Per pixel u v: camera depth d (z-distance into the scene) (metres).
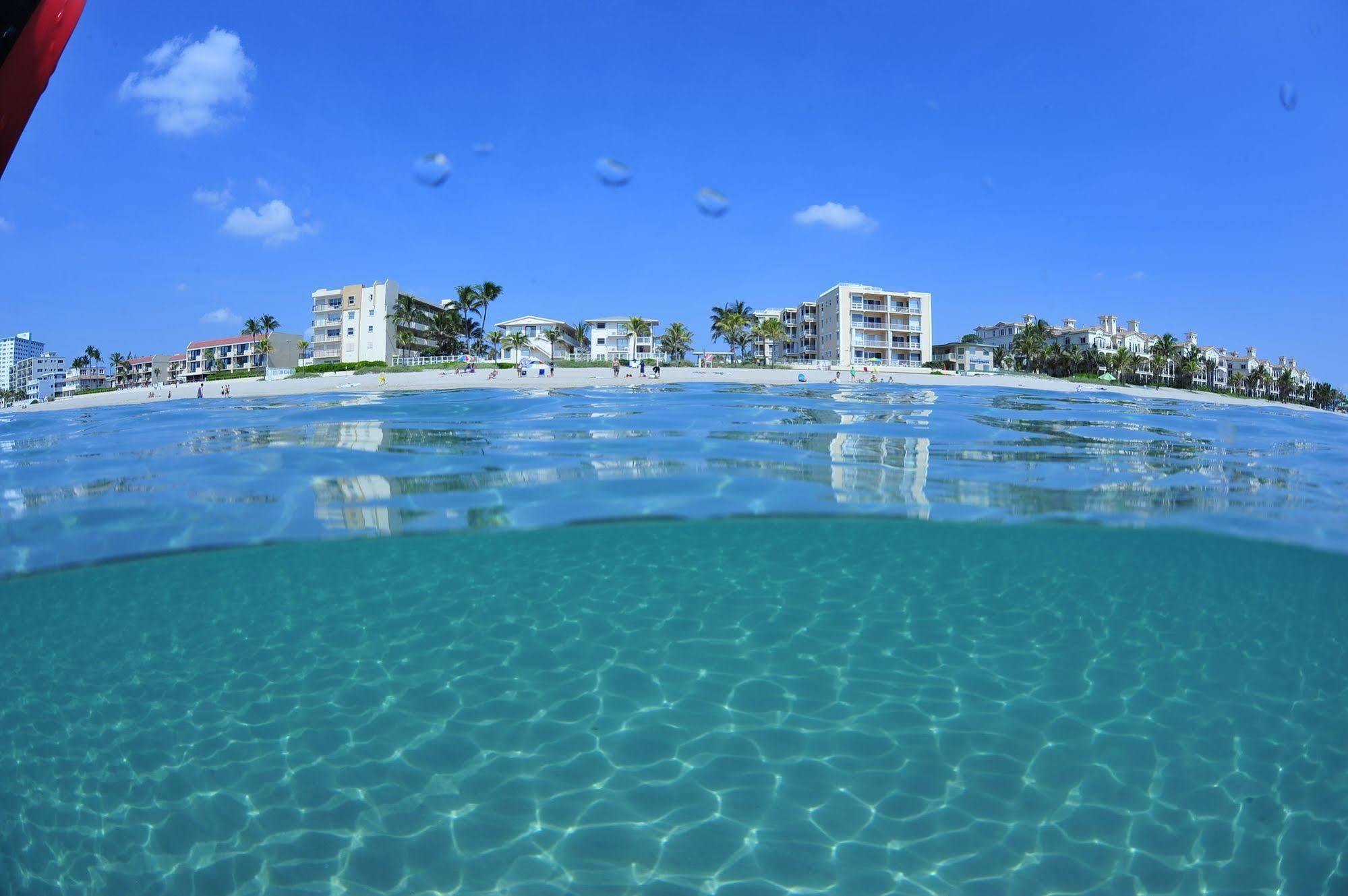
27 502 7.31
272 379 45.53
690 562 8.18
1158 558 7.93
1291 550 7.30
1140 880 3.13
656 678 5.34
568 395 23.09
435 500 7.45
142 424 14.65
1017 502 7.66
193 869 3.25
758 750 4.24
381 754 4.24
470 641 6.19
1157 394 35.06
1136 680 5.40
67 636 6.69
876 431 12.34
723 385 32.03
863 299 69.75
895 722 4.59
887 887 3.09
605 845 3.38
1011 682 5.29
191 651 6.18
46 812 3.74
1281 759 4.17
